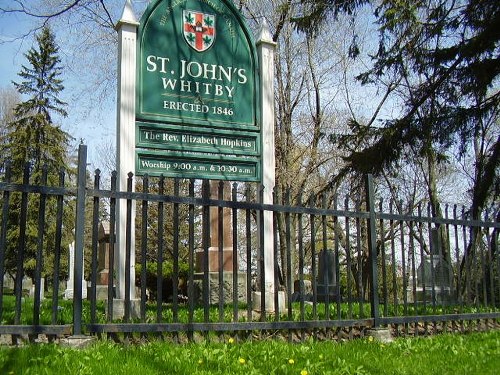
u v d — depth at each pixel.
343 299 11.81
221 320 5.42
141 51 7.62
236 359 4.73
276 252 6.00
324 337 6.05
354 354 5.29
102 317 6.58
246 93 8.26
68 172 31.23
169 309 7.97
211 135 7.90
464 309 7.79
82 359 4.36
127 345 5.00
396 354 5.49
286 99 18.53
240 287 13.46
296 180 18.95
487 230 7.43
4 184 4.72
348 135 14.83
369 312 7.88
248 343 5.33
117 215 7.04
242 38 8.38
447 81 12.91
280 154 18.22
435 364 5.14
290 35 18.02
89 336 4.87
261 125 8.24
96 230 5.09
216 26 8.20
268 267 7.94
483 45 11.98
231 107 8.10
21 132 30.66
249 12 16.89
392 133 13.03
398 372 4.80
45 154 31.05
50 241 29.88
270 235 8.02
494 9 12.02
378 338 6.06
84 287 21.17
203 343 5.21
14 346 4.71
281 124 18.22
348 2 13.28
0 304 4.67
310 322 5.82
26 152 29.89
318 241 23.08
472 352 5.66
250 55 8.40
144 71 7.60
